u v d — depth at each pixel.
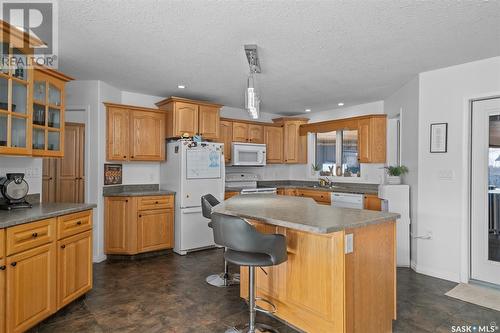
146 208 4.11
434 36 2.54
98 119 3.95
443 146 3.35
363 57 3.04
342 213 2.29
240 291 2.77
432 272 3.44
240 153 5.32
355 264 1.96
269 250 1.97
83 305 2.67
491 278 3.11
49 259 2.31
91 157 3.99
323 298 2.01
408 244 3.76
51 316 2.42
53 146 2.86
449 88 3.31
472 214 3.23
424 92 3.52
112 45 2.75
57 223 2.40
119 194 3.99
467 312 2.56
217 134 4.84
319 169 6.05
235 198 3.36
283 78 3.76
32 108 2.51
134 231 4.01
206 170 4.46
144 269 3.64
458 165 3.25
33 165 2.91
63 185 4.25
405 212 3.77
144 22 2.32
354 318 1.95
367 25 2.35
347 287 1.90
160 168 4.76
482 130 3.16
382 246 2.17
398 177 3.93
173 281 3.25
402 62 3.19
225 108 5.59
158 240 4.21
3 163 2.63
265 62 3.19
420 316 2.49
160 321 2.40
